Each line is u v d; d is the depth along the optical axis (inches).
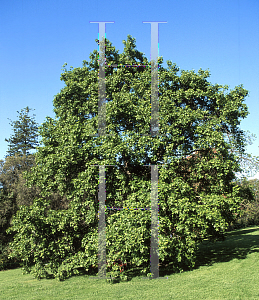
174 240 446.6
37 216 479.8
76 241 514.0
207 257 557.9
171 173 476.4
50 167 506.0
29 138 1808.6
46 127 567.2
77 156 488.4
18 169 1234.6
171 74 561.3
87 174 472.1
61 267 474.3
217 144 481.7
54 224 473.7
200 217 445.4
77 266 477.1
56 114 633.6
